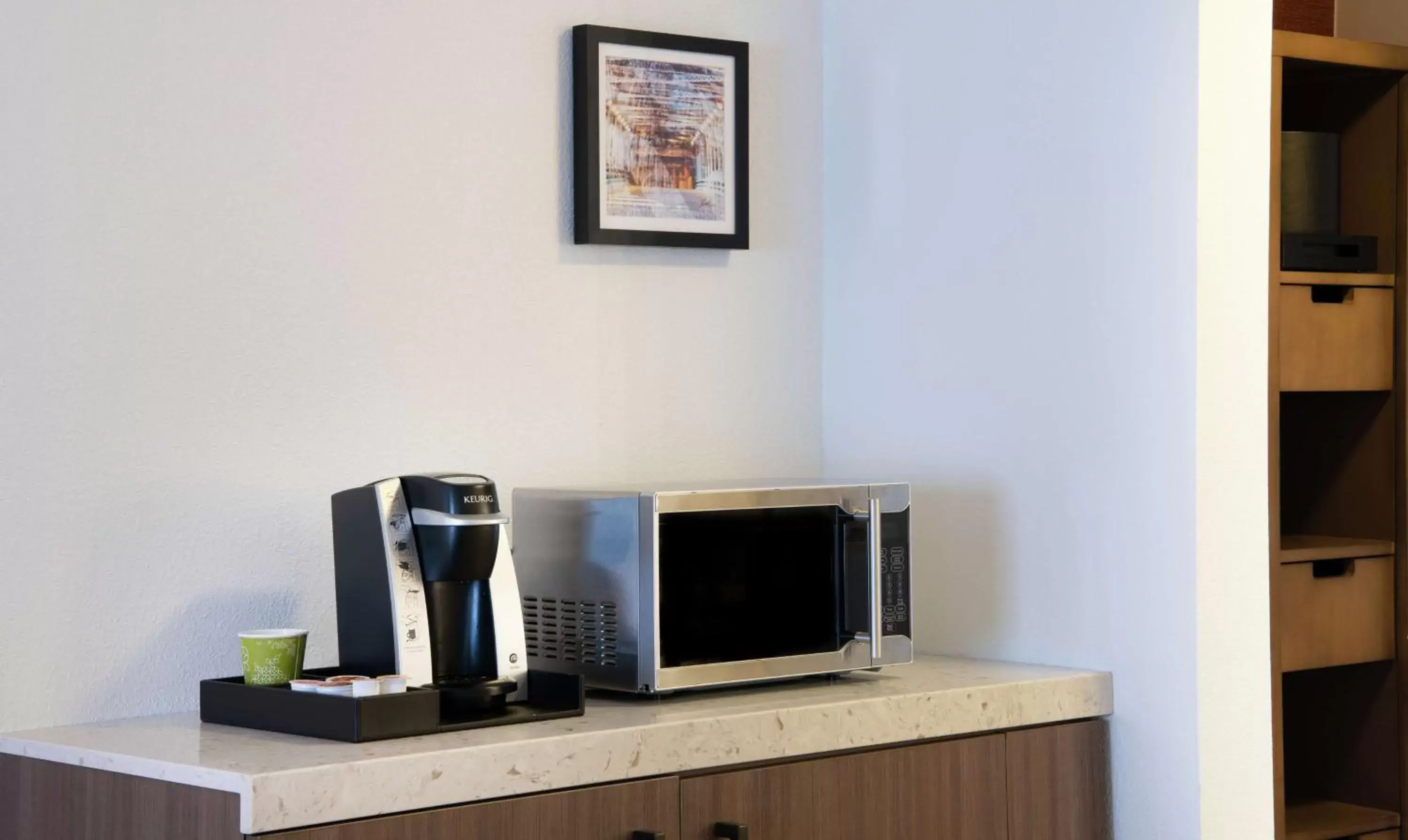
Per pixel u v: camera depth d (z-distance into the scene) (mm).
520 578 2250
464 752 1705
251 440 2145
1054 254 2438
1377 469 2617
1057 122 2432
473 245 2369
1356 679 2643
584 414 2498
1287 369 2439
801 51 2783
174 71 2074
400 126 2289
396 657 1900
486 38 2381
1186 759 2252
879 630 2242
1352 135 2643
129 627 2035
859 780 2059
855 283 2760
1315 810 2604
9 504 1941
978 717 2182
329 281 2217
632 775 1844
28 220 1958
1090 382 2383
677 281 2621
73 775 1787
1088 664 2383
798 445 2779
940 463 2615
